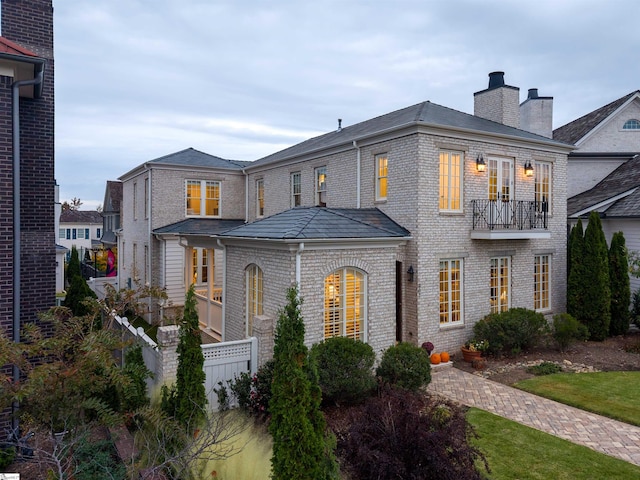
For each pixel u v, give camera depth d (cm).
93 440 654
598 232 1459
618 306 1504
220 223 1983
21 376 715
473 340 1270
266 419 791
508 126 1573
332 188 1551
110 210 3509
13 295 697
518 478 613
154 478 525
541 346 1350
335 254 1052
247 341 916
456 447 496
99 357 523
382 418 517
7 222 683
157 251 1897
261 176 1994
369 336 1105
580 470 636
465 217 1316
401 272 1267
